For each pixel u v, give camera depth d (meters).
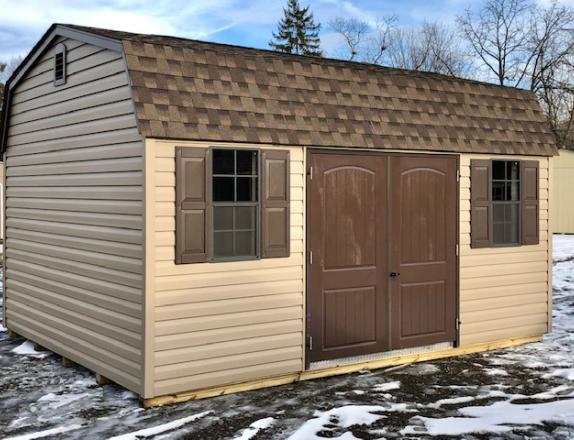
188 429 5.67
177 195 6.23
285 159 6.86
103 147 6.90
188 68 6.48
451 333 8.19
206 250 6.41
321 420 5.86
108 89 6.80
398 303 7.77
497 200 8.53
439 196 8.02
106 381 7.04
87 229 7.24
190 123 6.23
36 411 6.19
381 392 6.77
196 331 6.42
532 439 5.36
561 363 7.91
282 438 5.46
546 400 6.51
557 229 26.94
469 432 5.55
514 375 7.41
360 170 7.42
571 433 5.48
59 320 7.88
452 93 8.24
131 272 6.41
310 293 7.13
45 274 8.22
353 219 7.40
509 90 8.80
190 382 6.40
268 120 6.71
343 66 7.56
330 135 7.05
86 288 7.27
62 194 7.80
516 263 8.73
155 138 6.11
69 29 7.39
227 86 6.61
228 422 5.84
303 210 7.04
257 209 6.74
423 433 5.55
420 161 7.84
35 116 8.49
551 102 34.00
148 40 6.81
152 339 6.18
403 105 7.76
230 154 6.59
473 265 8.34
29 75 8.68
